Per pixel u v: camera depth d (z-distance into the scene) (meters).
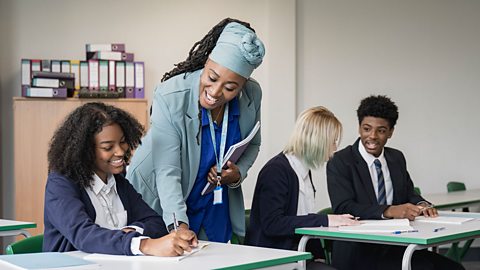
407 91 6.58
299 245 2.90
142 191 2.75
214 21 6.15
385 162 3.62
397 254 3.30
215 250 2.14
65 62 5.45
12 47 5.72
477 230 2.89
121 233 2.07
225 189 2.77
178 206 2.45
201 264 1.87
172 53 6.05
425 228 2.94
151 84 6.00
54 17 5.80
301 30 6.40
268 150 6.21
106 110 2.28
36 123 5.36
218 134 2.69
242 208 2.82
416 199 3.62
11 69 5.71
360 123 3.59
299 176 3.14
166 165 2.52
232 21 2.60
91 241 2.06
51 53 5.79
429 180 6.62
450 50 6.64
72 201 2.17
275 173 3.09
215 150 2.66
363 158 3.55
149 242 2.03
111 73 5.51
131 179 2.76
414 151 6.61
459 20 6.66
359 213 3.36
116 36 5.93
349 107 6.48
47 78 5.34
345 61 6.48
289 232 2.98
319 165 3.18
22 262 1.87
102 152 2.24
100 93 5.43
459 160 6.66
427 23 6.61
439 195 5.34
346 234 2.77
